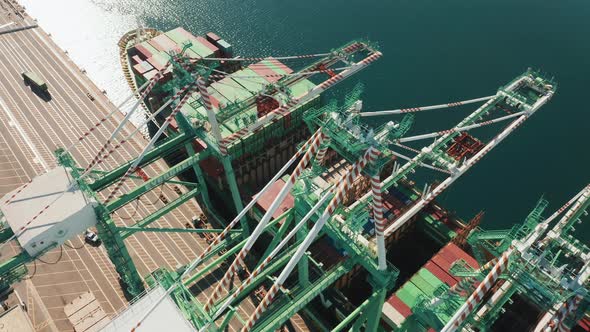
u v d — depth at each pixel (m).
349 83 121.69
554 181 99.56
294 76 94.81
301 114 98.38
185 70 77.25
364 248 61.47
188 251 91.06
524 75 95.19
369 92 119.19
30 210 66.38
